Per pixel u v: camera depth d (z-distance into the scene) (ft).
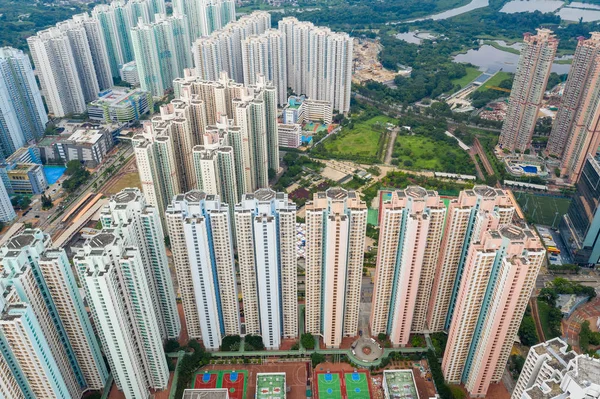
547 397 609.42
